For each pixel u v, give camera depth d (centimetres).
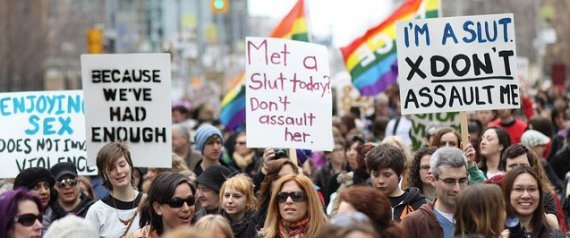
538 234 1034
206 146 1517
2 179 1473
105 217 1168
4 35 6166
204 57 8725
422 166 1227
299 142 1295
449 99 1298
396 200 1157
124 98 1338
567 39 6438
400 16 1856
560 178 1666
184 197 1041
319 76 1305
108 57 1336
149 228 1062
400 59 1307
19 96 1445
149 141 1335
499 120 1766
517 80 1293
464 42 1298
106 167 1166
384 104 2427
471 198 941
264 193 1188
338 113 2731
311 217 1051
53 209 1241
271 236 1061
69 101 1437
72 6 8044
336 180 1545
